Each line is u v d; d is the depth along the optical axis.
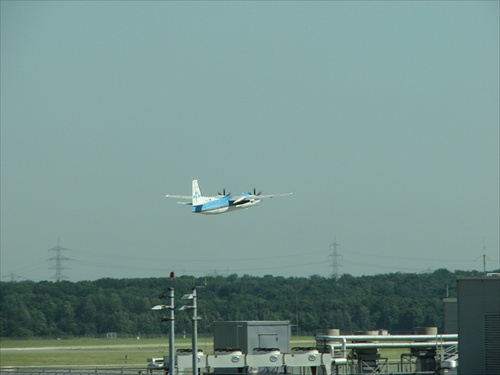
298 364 154.75
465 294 131.75
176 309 124.44
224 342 165.50
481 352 129.88
